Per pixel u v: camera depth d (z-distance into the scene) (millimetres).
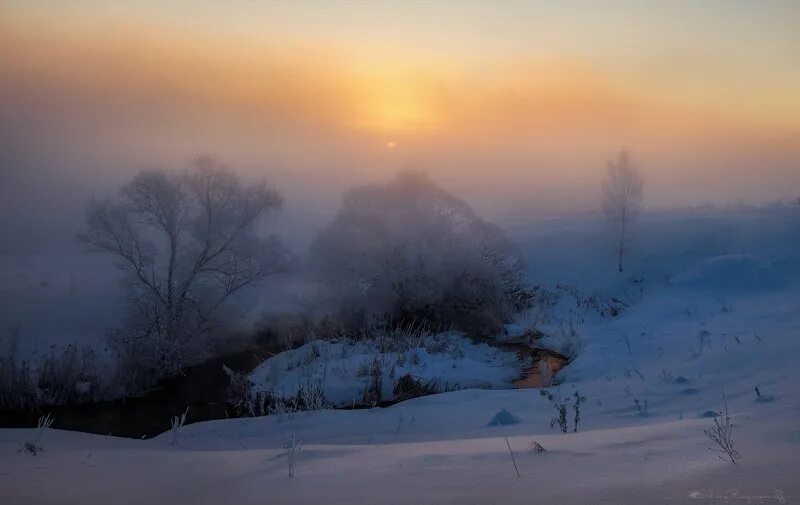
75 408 11164
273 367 12172
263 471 4660
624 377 10445
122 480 4520
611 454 4539
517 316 16797
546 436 6012
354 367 12289
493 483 3938
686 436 5035
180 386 12367
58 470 4871
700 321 13570
